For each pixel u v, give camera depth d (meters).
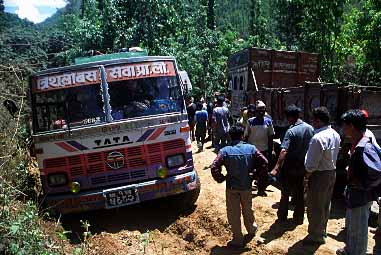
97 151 6.81
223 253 5.86
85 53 20.31
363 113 4.78
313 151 5.55
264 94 11.26
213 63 33.09
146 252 5.98
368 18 16.25
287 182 6.63
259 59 14.14
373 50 16.16
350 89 7.07
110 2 20.55
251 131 8.27
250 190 6.03
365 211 4.86
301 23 20.77
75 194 6.72
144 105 7.08
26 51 23.47
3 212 4.93
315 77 14.73
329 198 5.84
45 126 6.89
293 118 6.56
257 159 6.03
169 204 7.82
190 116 17.23
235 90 16.06
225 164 6.02
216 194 8.66
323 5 19.02
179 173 7.11
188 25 29.30
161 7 20.73
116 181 6.88
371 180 4.60
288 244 5.96
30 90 6.99
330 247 5.78
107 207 6.70
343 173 7.54
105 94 6.98
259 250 5.83
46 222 6.41
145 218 7.41
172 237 6.61
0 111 7.55
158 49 20.70
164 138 7.03
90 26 20.89
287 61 14.40
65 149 6.78
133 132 6.89
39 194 7.43
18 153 7.25
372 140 4.78
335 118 7.39
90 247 5.96
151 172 6.98
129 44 20.11
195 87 31.03
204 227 6.82
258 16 42.62
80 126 6.84
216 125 11.73
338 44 19.23
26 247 4.73
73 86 6.98
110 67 7.10
